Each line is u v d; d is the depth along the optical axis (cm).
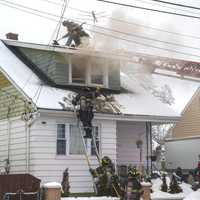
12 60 2358
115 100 2269
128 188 1445
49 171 1972
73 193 1964
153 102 2438
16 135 2105
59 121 2027
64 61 2262
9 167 2084
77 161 2044
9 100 2178
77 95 2036
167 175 2495
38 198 1523
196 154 2758
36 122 1975
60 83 2230
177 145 2912
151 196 1905
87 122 2009
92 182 2047
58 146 2020
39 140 1970
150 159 2427
